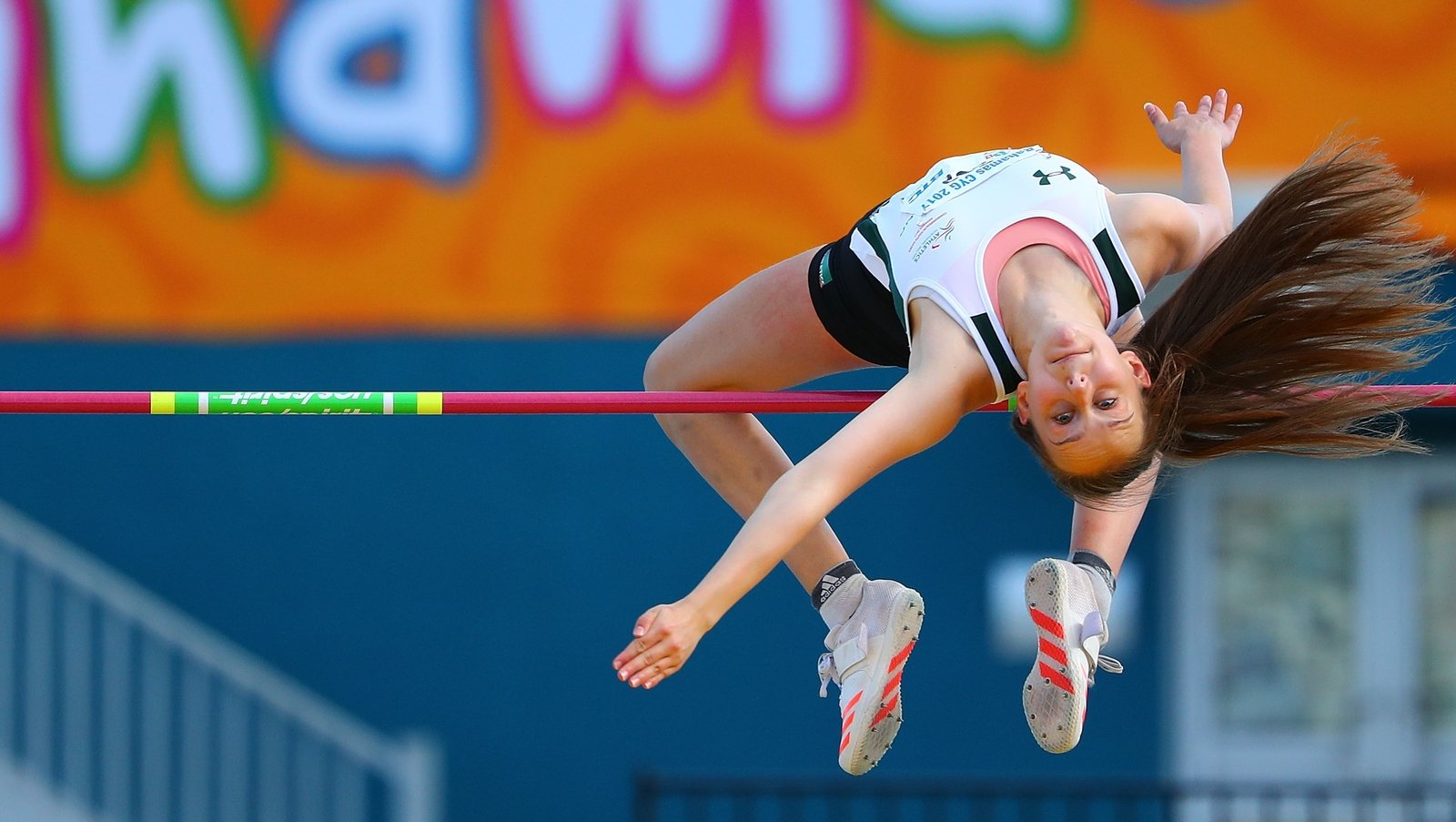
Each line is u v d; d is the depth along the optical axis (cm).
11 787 2614
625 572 2688
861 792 2408
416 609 2705
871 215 1251
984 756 2633
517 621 2694
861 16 2559
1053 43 2527
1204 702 2700
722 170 2586
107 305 2672
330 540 2716
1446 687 2688
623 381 2670
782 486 1071
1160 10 2509
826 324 1259
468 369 2681
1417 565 2698
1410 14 2472
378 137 2633
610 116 2603
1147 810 2683
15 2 2656
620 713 2678
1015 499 2644
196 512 2725
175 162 2656
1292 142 2489
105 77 2656
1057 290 1145
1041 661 1227
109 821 2666
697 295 2594
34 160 2662
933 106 2550
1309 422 1232
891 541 2647
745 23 2578
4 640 2662
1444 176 2458
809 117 2570
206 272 2662
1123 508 1273
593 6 2602
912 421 1110
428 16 2623
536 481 2702
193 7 2645
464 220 2627
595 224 2606
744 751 2661
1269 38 2492
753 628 2673
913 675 2645
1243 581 2709
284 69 2641
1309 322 1223
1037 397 1107
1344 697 2703
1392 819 2689
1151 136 2508
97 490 2730
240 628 2711
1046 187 1191
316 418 2725
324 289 2652
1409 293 1242
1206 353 1227
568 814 2672
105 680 2692
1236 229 1257
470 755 2686
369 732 2691
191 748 2692
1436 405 1267
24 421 2739
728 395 1299
